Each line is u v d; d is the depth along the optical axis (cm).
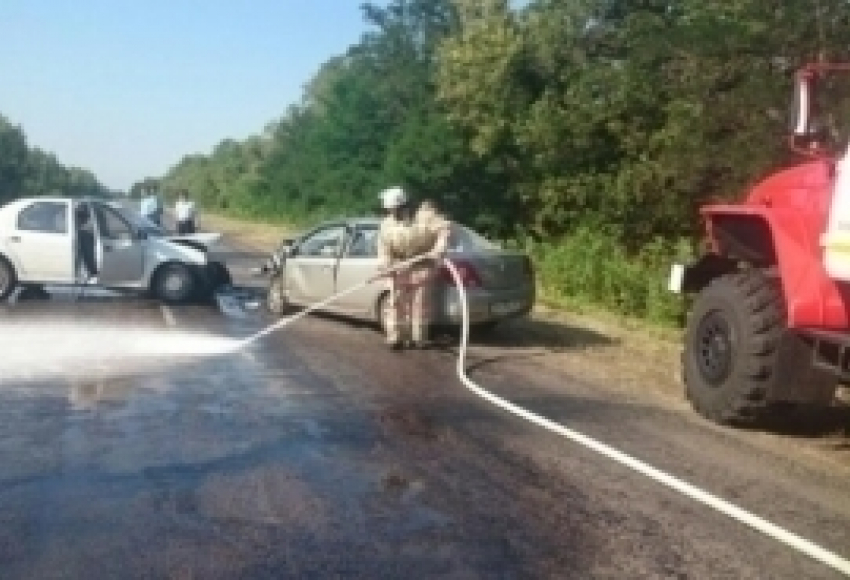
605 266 1862
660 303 1569
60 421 694
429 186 2884
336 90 4756
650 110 2233
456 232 1204
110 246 1491
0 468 573
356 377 905
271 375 902
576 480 576
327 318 1380
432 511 512
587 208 2438
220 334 1177
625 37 2370
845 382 691
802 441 727
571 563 444
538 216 2588
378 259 1119
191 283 1528
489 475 582
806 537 490
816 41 1725
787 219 709
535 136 2450
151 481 553
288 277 1373
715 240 812
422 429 698
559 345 1192
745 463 638
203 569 425
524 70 2703
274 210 6281
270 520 491
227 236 4341
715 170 1833
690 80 1889
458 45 2819
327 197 4700
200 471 575
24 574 415
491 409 775
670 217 2075
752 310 727
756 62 1783
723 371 753
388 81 4425
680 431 729
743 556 459
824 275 677
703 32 1831
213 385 844
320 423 707
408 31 4638
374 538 470
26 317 1296
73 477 557
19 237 1473
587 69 2528
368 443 652
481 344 1176
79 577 413
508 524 495
